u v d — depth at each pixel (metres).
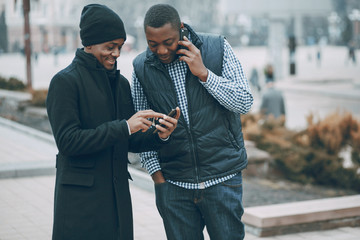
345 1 90.75
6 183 6.96
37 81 28.50
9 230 5.01
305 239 4.77
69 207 2.73
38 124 12.68
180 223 3.10
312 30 111.94
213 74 2.90
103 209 2.77
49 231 5.00
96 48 2.73
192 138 2.99
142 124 2.70
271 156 7.67
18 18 75.38
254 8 29.44
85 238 2.75
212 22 109.56
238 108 2.96
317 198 6.66
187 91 2.98
